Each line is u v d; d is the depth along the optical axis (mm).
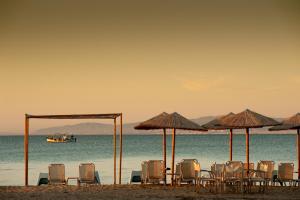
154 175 24719
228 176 22406
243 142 162000
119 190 23656
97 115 26484
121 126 26891
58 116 25922
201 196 21422
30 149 115000
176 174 24469
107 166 54781
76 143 168875
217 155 81125
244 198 20750
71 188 24375
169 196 21547
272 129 26266
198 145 136125
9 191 23266
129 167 52938
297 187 24828
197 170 23297
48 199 20781
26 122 26250
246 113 25750
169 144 150000
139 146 134000
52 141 167250
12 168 54375
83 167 24625
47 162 67938
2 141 199750
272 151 94562
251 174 24875
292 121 25859
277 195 21938
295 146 119938
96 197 21312
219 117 27922
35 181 38688
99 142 180875
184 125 25359
